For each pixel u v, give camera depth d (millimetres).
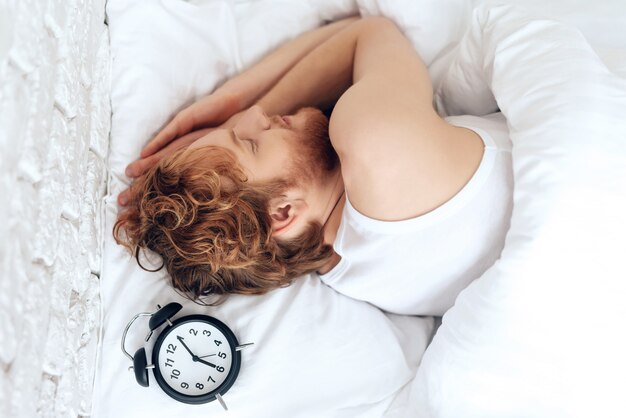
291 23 1311
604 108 931
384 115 963
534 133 933
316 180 1078
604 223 899
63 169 744
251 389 1021
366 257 1063
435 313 1178
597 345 931
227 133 1045
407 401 1091
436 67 1279
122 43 1156
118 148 1116
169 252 1025
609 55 1124
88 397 940
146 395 996
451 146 978
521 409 983
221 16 1258
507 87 1017
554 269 899
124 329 1024
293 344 1060
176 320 1005
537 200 901
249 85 1215
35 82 619
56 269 715
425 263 1036
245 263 1023
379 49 1128
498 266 925
